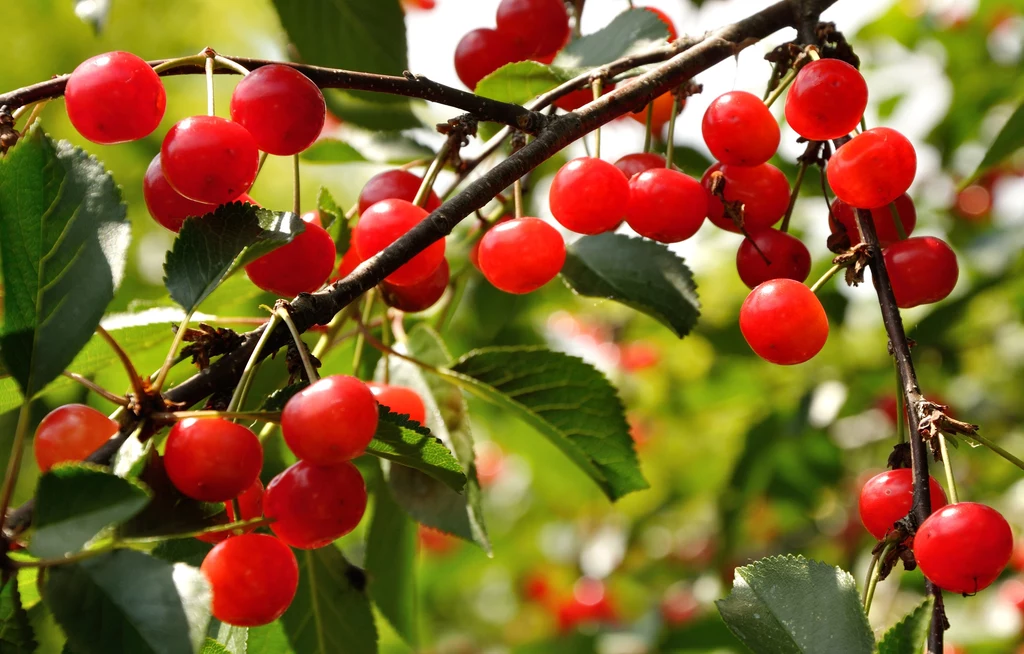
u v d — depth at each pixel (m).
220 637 0.57
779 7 0.60
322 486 0.52
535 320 1.10
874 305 1.00
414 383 0.64
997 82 0.94
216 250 0.53
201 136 0.54
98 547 0.49
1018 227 0.92
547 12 0.65
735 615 0.53
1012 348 1.08
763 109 0.58
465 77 0.65
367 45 0.70
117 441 0.51
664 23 0.64
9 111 0.54
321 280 0.56
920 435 0.53
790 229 0.96
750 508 1.04
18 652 0.49
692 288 0.64
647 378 1.26
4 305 0.51
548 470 1.26
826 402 0.95
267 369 0.63
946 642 0.98
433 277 0.61
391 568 0.67
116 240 0.52
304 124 0.55
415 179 0.60
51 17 1.58
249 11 1.69
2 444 0.66
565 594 1.51
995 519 0.52
